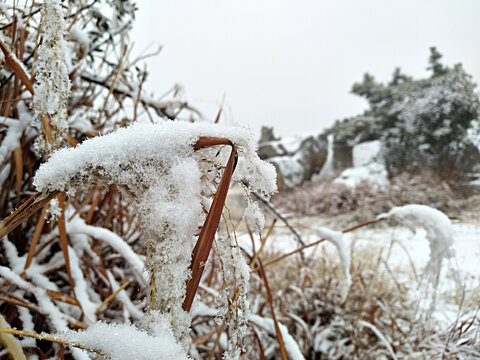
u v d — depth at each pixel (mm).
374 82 9930
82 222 682
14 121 653
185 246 278
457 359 902
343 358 1122
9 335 345
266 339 1059
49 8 349
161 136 288
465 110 7602
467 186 6438
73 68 835
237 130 298
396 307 1363
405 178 5945
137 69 1065
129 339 260
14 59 446
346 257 863
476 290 1446
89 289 700
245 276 316
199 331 849
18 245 668
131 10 996
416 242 3025
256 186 317
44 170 280
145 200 281
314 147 9625
